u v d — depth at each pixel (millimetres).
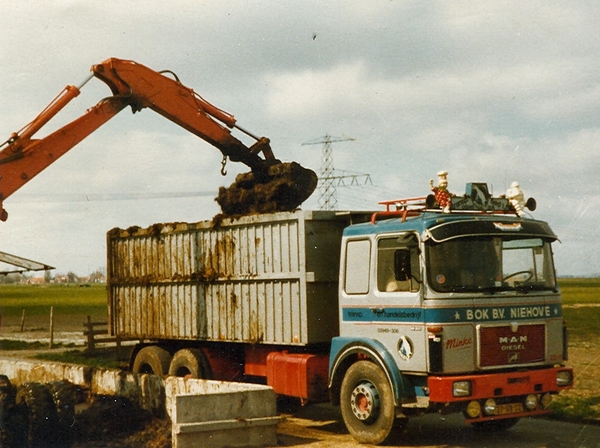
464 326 9336
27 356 23500
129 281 15188
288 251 11430
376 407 9742
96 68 13898
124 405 11242
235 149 15078
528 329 9797
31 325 43625
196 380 11289
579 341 23797
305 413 12945
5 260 10758
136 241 15117
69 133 13359
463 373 9281
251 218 12109
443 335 9211
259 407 9789
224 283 12797
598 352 20578
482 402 9266
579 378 15664
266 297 11875
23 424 10344
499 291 9656
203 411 9438
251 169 15258
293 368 11188
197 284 13438
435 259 9414
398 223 9867
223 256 12820
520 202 10734
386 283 9953
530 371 9602
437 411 9438
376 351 9844
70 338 31656
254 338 12094
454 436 10516
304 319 11078
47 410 10375
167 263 14227
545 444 9969
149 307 14734
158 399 12000
